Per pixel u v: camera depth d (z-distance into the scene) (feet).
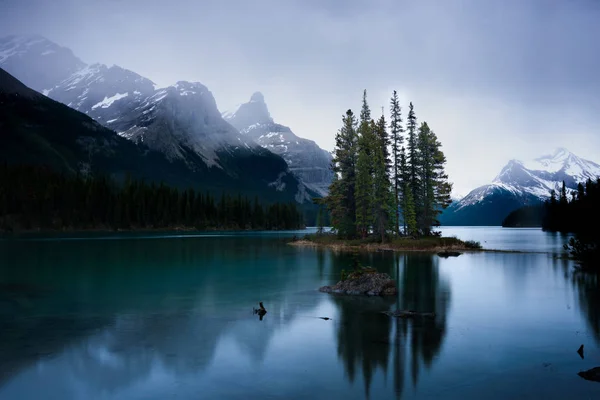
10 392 35.63
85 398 34.50
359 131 253.03
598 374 39.60
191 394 35.29
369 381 38.14
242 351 47.19
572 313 67.36
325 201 272.10
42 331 56.13
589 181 302.45
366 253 192.75
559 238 369.50
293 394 35.22
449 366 42.11
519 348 48.01
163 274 120.37
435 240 224.33
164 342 50.83
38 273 121.60
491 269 129.08
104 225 506.89
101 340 51.60
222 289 94.02
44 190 490.08
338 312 68.49
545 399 34.09
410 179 251.60
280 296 84.58
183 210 617.21
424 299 80.48
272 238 380.17
